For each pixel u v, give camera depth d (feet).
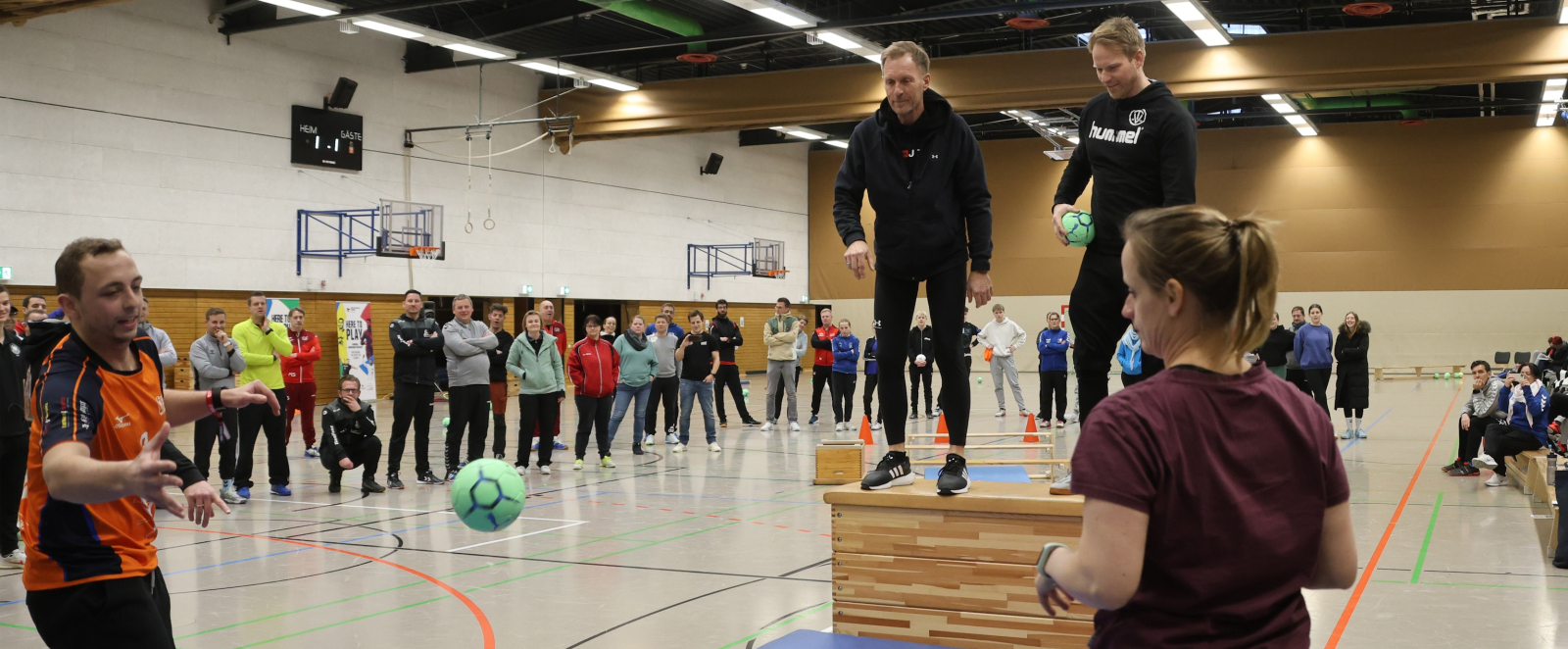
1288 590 5.08
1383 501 26.03
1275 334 38.11
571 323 79.10
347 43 64.08
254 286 59.31
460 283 70.90
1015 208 96.17
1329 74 58.54
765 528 23.00
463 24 62.54
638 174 84.53
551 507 26.02
